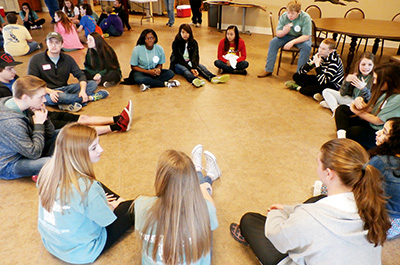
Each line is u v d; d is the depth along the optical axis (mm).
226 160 2434
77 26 7129
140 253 1626
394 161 1419
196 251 1142
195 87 3982
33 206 1940
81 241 1411
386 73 2170
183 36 4105
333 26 4578
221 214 1891
